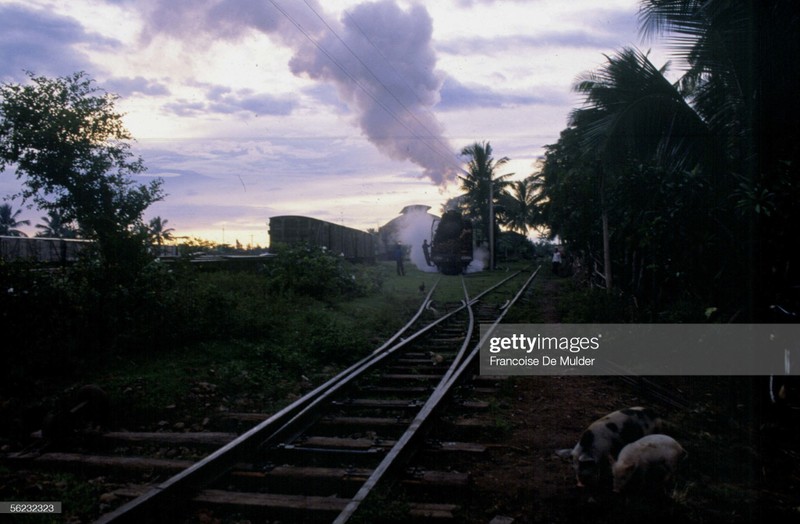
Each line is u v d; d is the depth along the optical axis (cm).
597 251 1788
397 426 603
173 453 531
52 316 766
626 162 1039
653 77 948
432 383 789
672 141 954
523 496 439
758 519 407
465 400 707
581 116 1085
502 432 589
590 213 1667
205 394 709
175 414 651
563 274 3338
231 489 460
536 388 767
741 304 839
